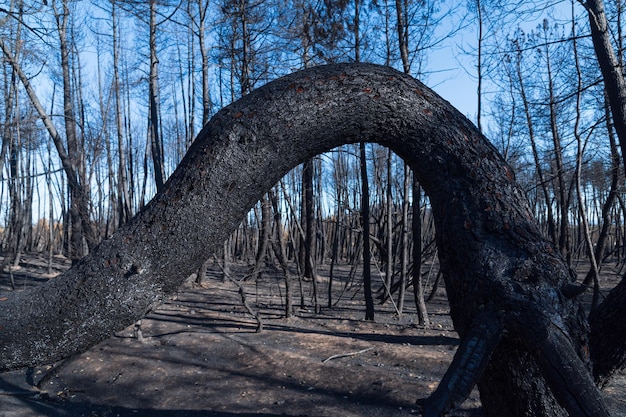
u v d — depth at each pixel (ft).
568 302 5.89
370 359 28.55
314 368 26.89
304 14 36.83
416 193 37.63
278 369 27.17
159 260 5.36
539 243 6.12
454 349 30.48
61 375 28.25
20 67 42.96
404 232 42.50
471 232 6.16
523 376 6.16
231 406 22.77
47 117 43.80
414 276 37.99
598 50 16.33
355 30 36.94
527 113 33.17
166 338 34.24
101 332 5.18
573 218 94.94
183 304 47.85
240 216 5.85
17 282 61.93
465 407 19.94
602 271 76.02
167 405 23.49
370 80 6.35
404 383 24.08
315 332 35.58
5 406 23.73
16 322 4.91
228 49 42.06
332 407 22.02
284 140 5.95
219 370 27.73
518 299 5.74
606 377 11.47
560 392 5.54
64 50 52.85
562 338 5.59
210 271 76.79
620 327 11.27
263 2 38.96
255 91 6.25
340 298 54.75
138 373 27.66
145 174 85.51
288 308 41.01
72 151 47.32
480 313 5.85
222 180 5.60
